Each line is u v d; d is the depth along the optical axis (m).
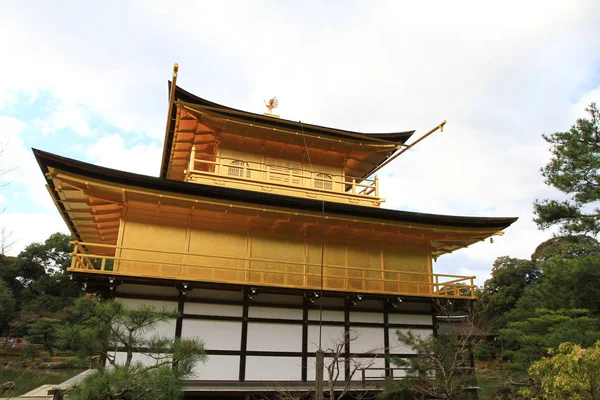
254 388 16.34
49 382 29.16
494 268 69.19
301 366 18.20
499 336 30.45
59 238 77.31
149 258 17.88
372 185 24.25
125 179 16.05
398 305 21.03
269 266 19.66
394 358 16.66
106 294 16.72
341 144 24.30
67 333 10.46
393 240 22.52
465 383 17.95
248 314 18.09
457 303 21.86
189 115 22.25
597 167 21.77
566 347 11.46
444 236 22.30
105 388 8.93
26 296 67.94
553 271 29.12
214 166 23.11
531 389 15.62
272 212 18.33
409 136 26.31
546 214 23.30
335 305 19.83
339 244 21.41
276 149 24.45
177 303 17.17
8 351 43.09
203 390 15.74
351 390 16.95
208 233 19.16
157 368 10.16
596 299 27.20
